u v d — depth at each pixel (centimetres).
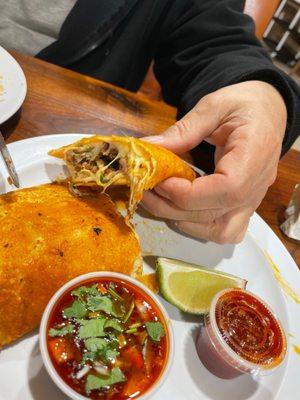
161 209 26
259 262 28
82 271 21
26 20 40
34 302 20
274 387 22
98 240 22
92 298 20
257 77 32
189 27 44
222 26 42
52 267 20
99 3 38
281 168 36
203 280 25
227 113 26
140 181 22
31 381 19
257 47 41
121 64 44
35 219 21
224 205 23
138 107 35
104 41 41
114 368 18
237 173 23
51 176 27
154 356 19
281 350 22
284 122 29
